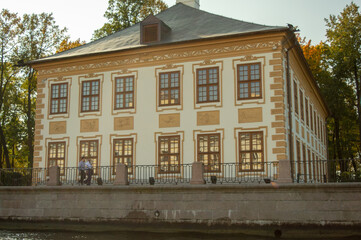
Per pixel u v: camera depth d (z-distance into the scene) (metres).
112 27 41.53
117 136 26.41
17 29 38.00
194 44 25.34
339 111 46.56
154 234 18.81
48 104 28.33
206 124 24.66
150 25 26.86
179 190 19.02
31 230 20.81
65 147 27.39
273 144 23.22
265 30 23.75
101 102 27.14
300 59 28.78
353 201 16.78
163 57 26.17
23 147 48.38
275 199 17.77
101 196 20.23
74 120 27.53
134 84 26.58
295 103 27.48
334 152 49.81
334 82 46.03
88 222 20.22
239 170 23.38
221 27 26.56
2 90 41.94
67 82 28.19
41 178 26.97
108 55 27.17
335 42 45.06
